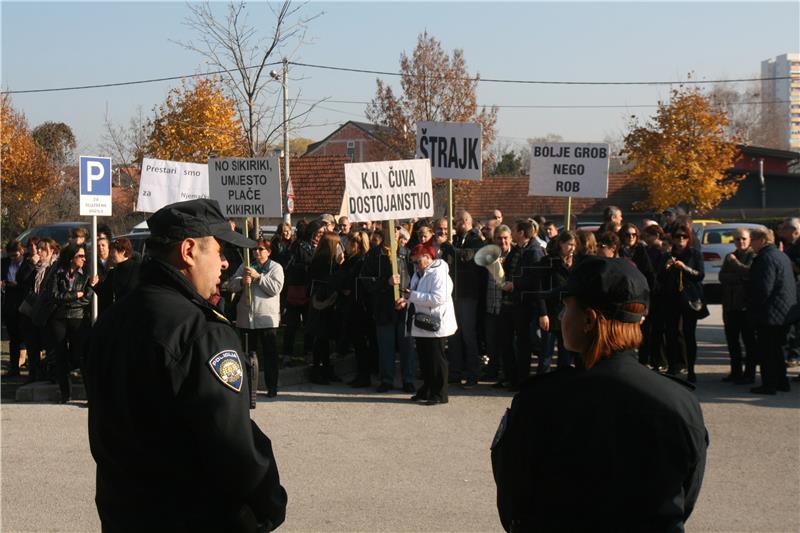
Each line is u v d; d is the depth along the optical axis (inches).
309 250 490.0
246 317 388.5
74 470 276.8
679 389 96.7
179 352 100.5
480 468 276.4
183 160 1077.1
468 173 448.5
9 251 477.4
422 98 1622.8
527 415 97.4
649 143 1273.4
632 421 93.2
